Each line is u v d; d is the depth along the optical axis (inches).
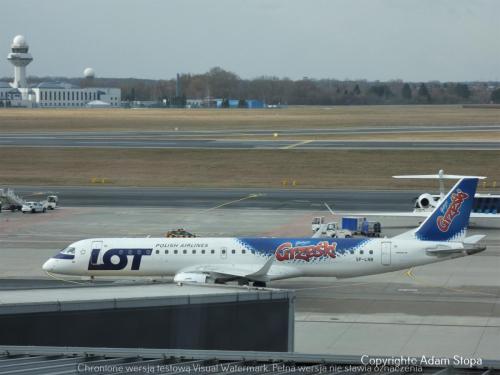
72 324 3681.1
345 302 6058.1
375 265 6259.8
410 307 5885.8
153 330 3850.9
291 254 6304.1
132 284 4744.1
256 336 4116.6
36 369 2819.9
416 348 4825.3
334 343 4950.8
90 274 6486.2
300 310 5812.0
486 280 6830.7
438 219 6402.6
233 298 4035.4
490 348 4810.5
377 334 5147.6
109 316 3750.0
